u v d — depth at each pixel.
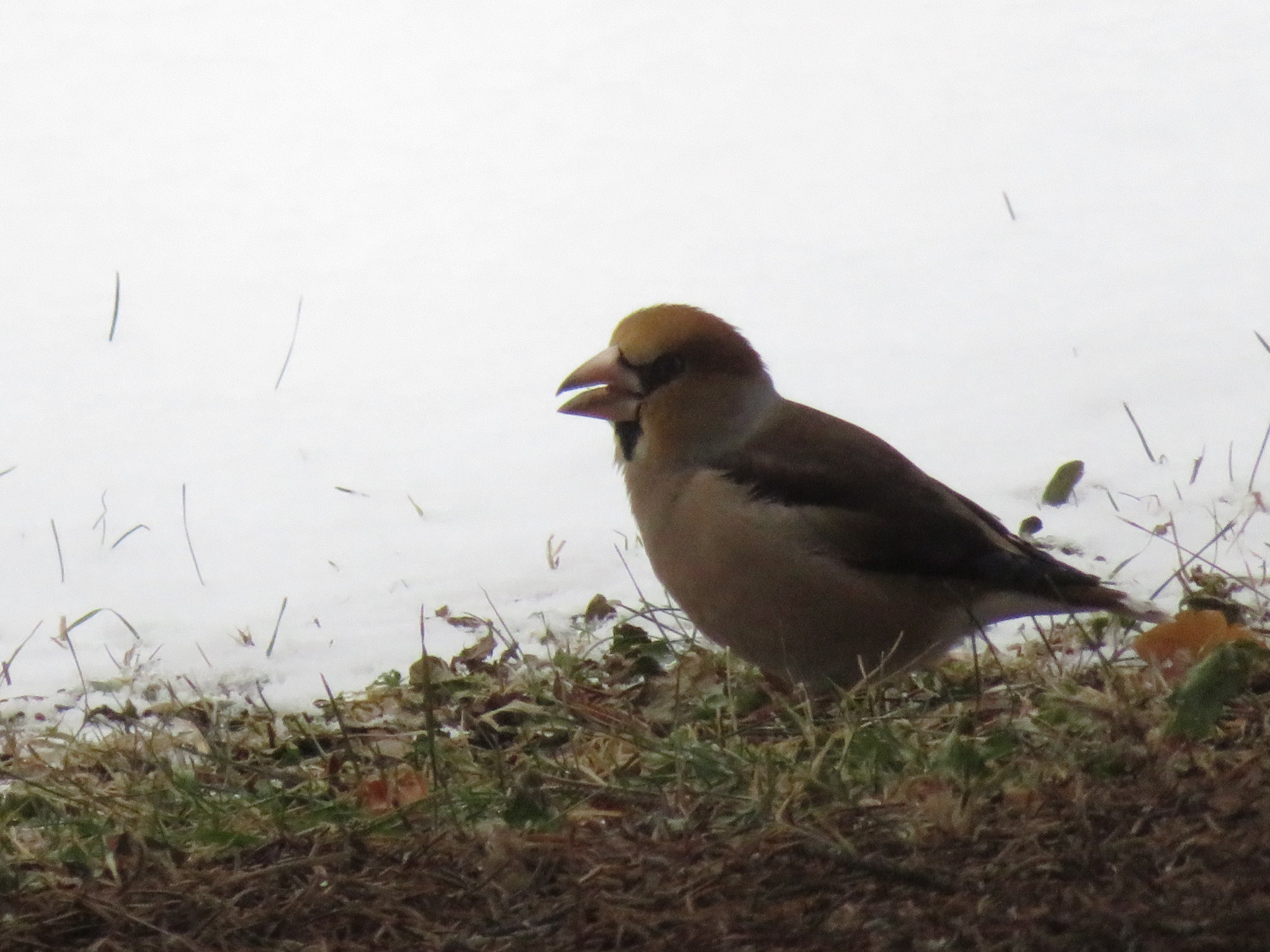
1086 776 7.00
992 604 9.15
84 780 8.57
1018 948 5.51
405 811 7.20
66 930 6.45
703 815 6.94
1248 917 5.51
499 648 10.47
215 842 7.27
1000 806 6.72
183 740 9.30
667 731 8.84
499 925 6.14
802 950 5.66
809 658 9.19
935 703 8.95
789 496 8.97
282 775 8.39
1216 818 6.32
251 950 6.17
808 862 6.30
